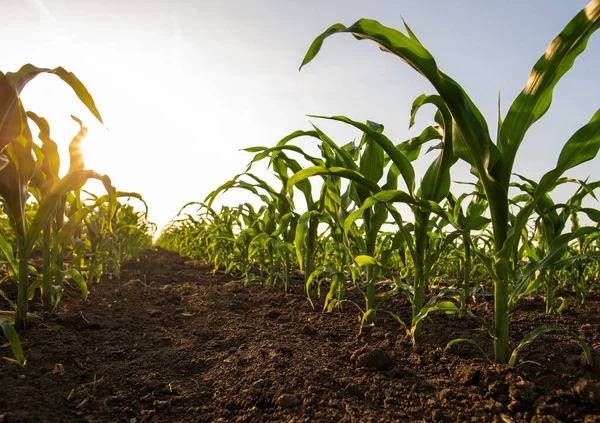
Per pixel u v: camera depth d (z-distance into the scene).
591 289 2.48
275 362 1.39
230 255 3.29
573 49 1.07
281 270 3.34
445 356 1.43
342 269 2.26
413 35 1.27
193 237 4.49
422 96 1.37
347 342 1.62
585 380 1.12
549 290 2.00
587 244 2.31
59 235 1.89
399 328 1.80
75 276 1.81
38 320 1.73
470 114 1.17
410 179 1.40
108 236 3.14
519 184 1.98
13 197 1.58
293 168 2.23
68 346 1.53
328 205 2.12
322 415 1.04
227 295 2.63
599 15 1.00
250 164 2.25
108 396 1.20
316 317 2.02
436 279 2.84
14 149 1.54
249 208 2.93
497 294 1.31
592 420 0.99
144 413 1.10
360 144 2.08
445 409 1.08
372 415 1.05
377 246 2.48
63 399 1.15
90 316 2.00
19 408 1.07
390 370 1.34
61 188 1.59
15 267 1.67
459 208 2.14
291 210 2.49
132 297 2.60
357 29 1.18
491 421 1.02
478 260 2.53
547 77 1.11
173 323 2.03
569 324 1.80
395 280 1.65
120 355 1.54
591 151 1.17
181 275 3.68
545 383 1.19
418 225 1.60
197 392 1.22
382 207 1.75
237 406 1.12
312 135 1.87
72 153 1.99
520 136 1.21
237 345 1.65
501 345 1.31
